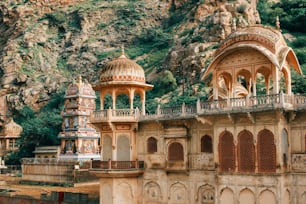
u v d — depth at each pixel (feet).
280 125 100.68
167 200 124.26
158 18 419.74
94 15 438.81
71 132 247.50
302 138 102.73
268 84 119.44
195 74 274.57
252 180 103.40
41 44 420.36
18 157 314.14
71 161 217.56
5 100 381.40
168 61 306.14
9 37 450.71
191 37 302.86
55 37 435.94
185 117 118.52
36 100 365.61
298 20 303.27
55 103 356.18
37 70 393.29
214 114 108.68
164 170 125.18
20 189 199.72
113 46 408.05
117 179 127.65
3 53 414.62
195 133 120.16
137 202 130.41
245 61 109.40
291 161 103.96
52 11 466.70
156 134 128.36
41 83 374.22
